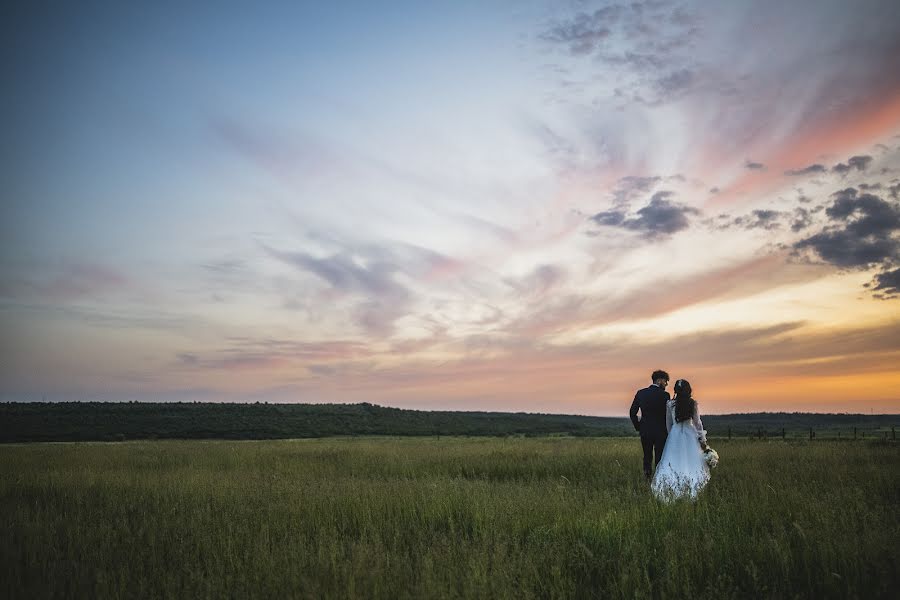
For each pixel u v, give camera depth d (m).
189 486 10.82
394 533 6.72
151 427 68.56
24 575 5.39
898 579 4.84
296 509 7.85
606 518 6.70
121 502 9.49
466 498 8.16
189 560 5.80
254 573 5.11
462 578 4.78
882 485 9.65
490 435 74.19
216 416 79.88
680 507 7.25
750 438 33.69
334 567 4.96
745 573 5.09
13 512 8.49
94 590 4.95
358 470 14.88
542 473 13.73
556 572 4.86
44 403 78.00
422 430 83.50
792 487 8.81
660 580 4.84
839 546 5.32
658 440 10.69
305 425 79.56
